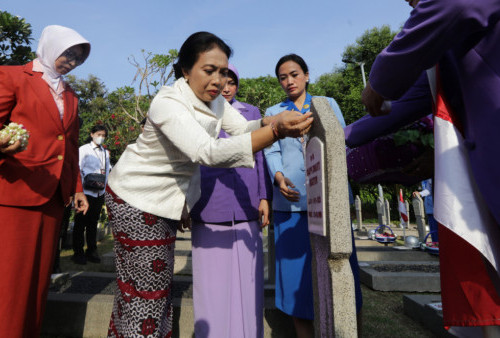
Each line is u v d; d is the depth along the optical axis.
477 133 0.98
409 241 5.82
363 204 18.03
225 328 1.95
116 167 1.64
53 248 2.04
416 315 2.82
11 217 1.75
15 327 1.72
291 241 2.23
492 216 1.02
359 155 1.55
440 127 1.09
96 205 4.93
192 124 1.36
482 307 1.03
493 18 0.90
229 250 2.01
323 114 1.17
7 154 1.73
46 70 2.00
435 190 1.09
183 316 2.50
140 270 1.56
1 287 1.68
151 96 11.97
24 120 1.85
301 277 2.16
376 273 3.91
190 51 1.51
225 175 2.02
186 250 5.29
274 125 1.21
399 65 1.03
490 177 0.95
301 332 2.16
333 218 1.09
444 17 0.90
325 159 1.13
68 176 2.12
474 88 0.98
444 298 1.14
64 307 2.59
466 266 1.07
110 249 5.94
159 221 1.57
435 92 1.16
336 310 1.06
